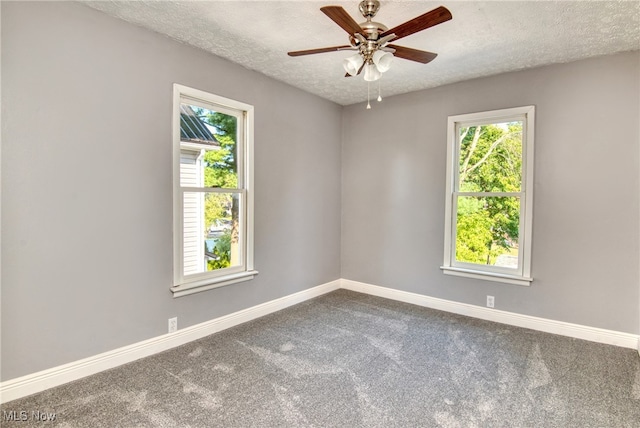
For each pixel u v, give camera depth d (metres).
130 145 2.45
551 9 2.16
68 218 2.17
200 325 2.94
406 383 2.23
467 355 2.64
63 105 2.13
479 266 3.53
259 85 3.38
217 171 3.11
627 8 2.13
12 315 1.99
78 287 2.23
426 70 3.22
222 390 2.13
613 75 2.80
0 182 1.92
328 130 4.28
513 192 3.31
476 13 2.21
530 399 2.06
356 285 4.46
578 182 2.95
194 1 2.14
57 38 2.09
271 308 3.60
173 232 2.72
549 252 3.09
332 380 2.26
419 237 3.88
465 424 1.83
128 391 2.11
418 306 3.85
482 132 3.49
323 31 2.53
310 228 4.08
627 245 2.78
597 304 2.90
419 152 3.86
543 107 3.09
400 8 2.17
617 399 2.05
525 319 3.22
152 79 2.55
